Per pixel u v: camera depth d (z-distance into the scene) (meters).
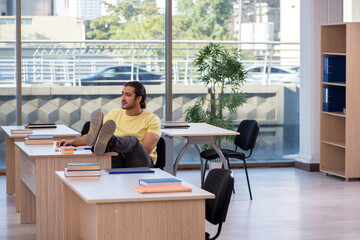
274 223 5.70
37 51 8.41
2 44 8.29
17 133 6.02
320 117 8.39
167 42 8.70
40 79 8.45
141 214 3.14
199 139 6.41
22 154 5.35
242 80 8.41
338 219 5.87
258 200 6.78
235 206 6.46
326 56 8.21
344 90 8.27
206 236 3.62
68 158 4.57
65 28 8.47
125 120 5.52
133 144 4.64
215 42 8.87
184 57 8.77
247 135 6.98
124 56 8.69
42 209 4.60
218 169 3.76
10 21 8.29
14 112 8.41
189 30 8.76
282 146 9.20
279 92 9.10
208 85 8.82
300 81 8.94
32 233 5.32
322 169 8.45
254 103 9.04
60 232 4.64
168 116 8.75
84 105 8.62
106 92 8.68
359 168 7.92
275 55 9.05
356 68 7.78
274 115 9.12
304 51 8.84
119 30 8.64
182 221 3.21
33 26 8.36
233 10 8.88
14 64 8.35
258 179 8.14
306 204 6.56
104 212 3.09
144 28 8.70
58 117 8.55
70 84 8.55
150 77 8.77
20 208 5.79
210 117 8.59
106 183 3.53
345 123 8.24
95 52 8.59
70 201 3.99
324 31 8.23
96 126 4.41
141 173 3.92
